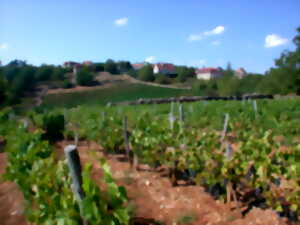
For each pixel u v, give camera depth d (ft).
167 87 206.49
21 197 14.44
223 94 131.95
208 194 14.30
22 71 207.21
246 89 143.23
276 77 123.34
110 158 21.38
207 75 277.03
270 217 11.69
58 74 229.04
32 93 180.45
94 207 7.86
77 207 8.72
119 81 237.25
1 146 26.58
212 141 16.30
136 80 246.27
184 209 12.92
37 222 9.41
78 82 213.46
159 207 13.26
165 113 49.47
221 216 12.18
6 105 75.61
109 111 42.78
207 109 45.75
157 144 16.52
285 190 11.63
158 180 16.47
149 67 248.73
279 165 12.05
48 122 30.63
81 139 29.91
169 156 15.51
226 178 12.86
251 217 11.92
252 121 31.76
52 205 8.92
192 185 15.53
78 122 31.04
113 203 8.32
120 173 17.83
